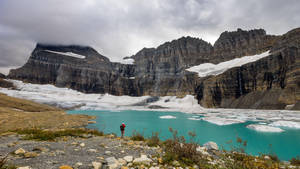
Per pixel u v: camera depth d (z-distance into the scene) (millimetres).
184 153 7125
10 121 33344
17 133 12078
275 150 21109
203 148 9852
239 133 32594
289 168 7676
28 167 4672
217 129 37531
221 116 64875
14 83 181625
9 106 70062
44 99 135625
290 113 61219
